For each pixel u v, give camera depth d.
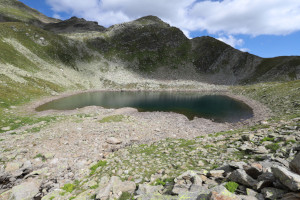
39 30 140.62
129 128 32.94
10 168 17.03
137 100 83.75
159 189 8.89
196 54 191.75
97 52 169.38
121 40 194.25
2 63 76.19
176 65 179.38
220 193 5.55
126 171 13.12
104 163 16.78
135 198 8.42
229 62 183.00
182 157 14.67
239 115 51.41
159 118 47.66
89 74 138.12
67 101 73.00
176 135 30.62
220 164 11.42
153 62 179.12
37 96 69.38
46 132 28.50
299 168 5.78
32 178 16.08
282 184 5.52
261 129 19.88
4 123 32.91
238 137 18.30
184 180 8.71
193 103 75.62
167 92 124.06
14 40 111.12
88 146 23.84
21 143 23.56
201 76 169.75
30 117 39.72
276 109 45.69
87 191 10.95
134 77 154.00
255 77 154.88
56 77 104.88
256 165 7.77
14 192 12.87
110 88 128.62
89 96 91.50
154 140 27.30
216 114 54.31
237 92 104.31
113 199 9.14
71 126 33.00
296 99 45.97
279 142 12.93
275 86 76.69
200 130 35.53
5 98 52.50
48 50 129.00
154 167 13.28
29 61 99.50
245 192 6.20
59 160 19.45
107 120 38.72
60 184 14.66
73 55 145.88
